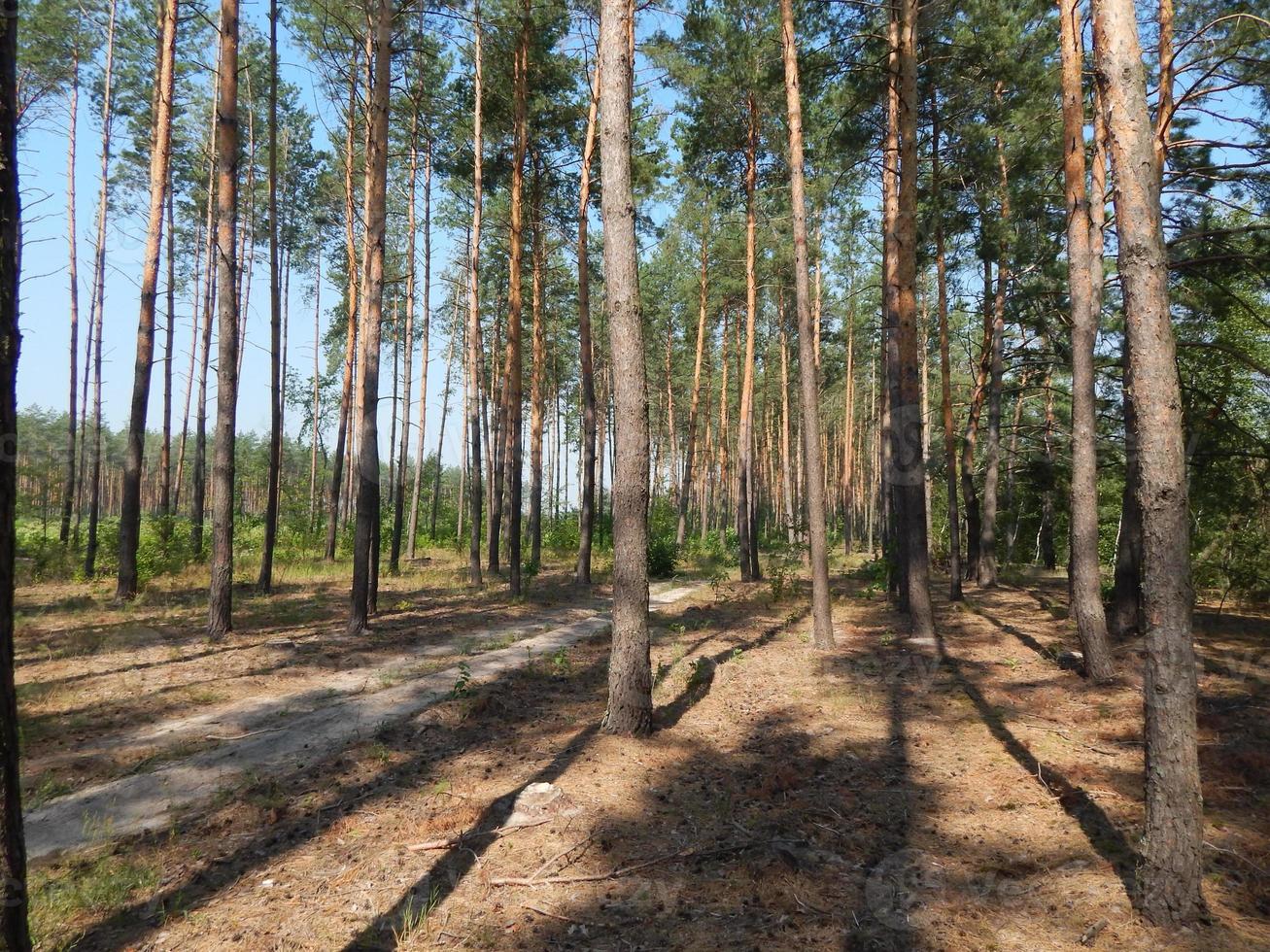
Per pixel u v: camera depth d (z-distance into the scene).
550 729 7.08
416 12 12.89
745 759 6.24
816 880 4.18
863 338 33.66
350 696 8.02
